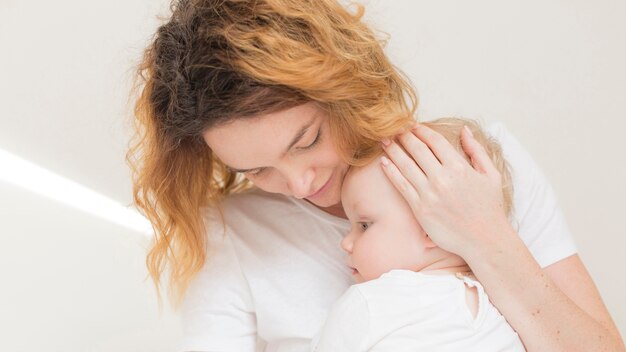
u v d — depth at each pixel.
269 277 1.35
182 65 1.12
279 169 1.16
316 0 1.17
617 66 2.26
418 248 1.21
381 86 1.19
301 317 1.33
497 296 1.18
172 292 1.45
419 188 1.17
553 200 1.41
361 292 1.15
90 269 2.38
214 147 1.15
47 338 2.16
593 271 2.20
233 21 1.11
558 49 2.29
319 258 1.35
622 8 2.28
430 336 1.11
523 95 2.29
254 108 1.07
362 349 1.12
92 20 2.77
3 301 2.26
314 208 1.36
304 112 1.11
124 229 2.51
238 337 1.36
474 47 2.33
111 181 2.66
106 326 2.20
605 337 1.20
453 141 1.25
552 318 1.18
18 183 2.65
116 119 2.45
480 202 1.17
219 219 1.39
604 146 2.23
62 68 2.76
